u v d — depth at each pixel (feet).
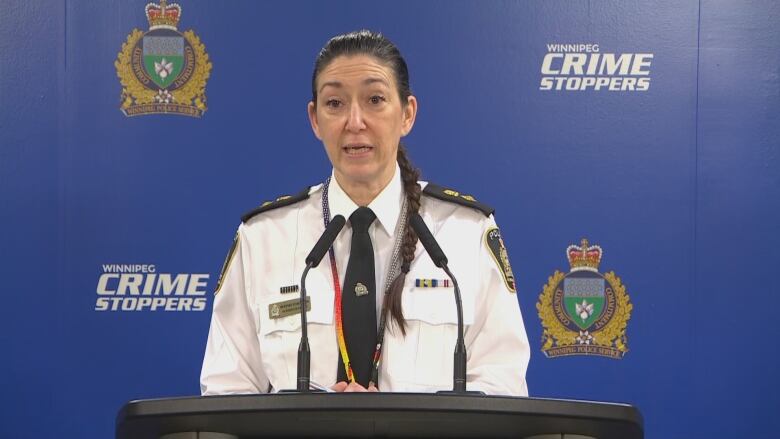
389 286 14.11
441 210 14.83
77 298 20.34
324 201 14.76
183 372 20.36
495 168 20.53
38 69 20.53
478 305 14.44
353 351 13.83
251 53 20.63
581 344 20.38
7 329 20.22
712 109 20.61
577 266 20.48
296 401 8.44
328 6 20.63
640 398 20.29
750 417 20.22
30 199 20.40
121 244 20.44
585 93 20.63
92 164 20.49
